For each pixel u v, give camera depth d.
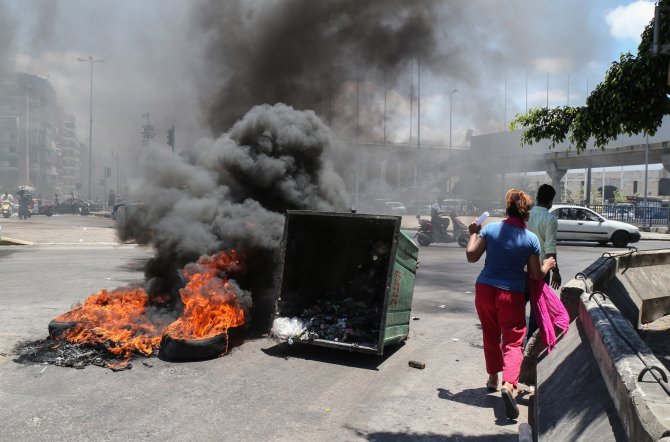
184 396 4.08
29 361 4.80
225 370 4.74
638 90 5.68
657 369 1.98
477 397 4.22
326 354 5.32
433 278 10.91
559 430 2.76
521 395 4.29
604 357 2.74
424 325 6.77
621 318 3.15
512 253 3.97
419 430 3.56
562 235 19.28
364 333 5.44
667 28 5.20
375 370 4.87
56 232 20.78
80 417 3.63
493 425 3.67
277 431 3.48
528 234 4.00
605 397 2.54
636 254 6.93
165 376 4.53
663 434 1.54
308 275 6.15
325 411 3.86
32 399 3.94
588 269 5.57
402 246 5.35
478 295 4.10
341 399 4.11
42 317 6.61
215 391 4.21
